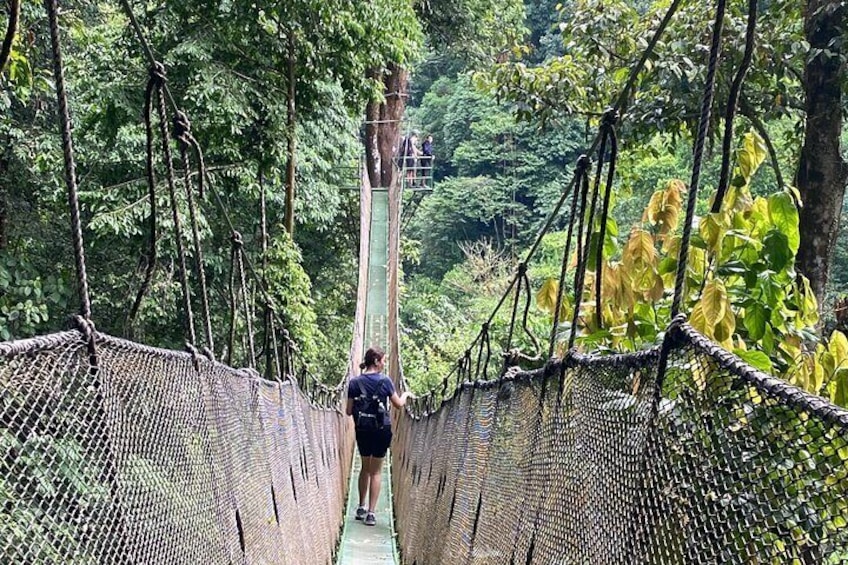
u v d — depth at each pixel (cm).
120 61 639
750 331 161
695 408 85
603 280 195
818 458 63
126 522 106
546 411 149
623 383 107
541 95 376
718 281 146
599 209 200
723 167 121
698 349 86
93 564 93
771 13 291
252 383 225
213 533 159
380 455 548
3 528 76
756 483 70
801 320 179
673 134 341
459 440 269
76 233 107
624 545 96
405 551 434
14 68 301
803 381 157
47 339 90
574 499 121
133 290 589
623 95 133
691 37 308
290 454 292
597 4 353
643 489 93
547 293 221
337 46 661
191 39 622
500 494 183
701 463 80
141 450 117
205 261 659
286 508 265
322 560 375
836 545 59
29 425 83
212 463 163
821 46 271
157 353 132
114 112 609
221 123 611
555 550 126
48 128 600
